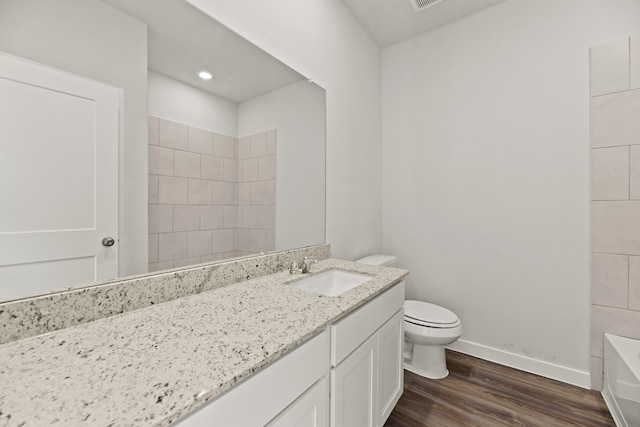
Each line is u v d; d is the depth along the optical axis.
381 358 1.27
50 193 0.77
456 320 1.77
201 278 1.11
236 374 0.56
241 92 1.31
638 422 1.23
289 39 1.56
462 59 2.15
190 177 1.12
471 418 1.46
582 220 1.74
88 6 0.84
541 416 1.47
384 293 1.30
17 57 0.71
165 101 1.03
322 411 0.87
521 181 1.93
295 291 1.12
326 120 1.87
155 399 0.48
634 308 1.58
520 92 1.92
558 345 1.81
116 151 0.91
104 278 0.88
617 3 1.63
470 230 2.13
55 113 0.78
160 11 1.01
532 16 1.88
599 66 1.65
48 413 0.45
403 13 2.12
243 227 1.33
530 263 1.90
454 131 2.19
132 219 0.95
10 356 0.62
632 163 1.57
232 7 1.25
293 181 1.61
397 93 2.48
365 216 2.33
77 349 0.65
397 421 1.44
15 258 0.71
